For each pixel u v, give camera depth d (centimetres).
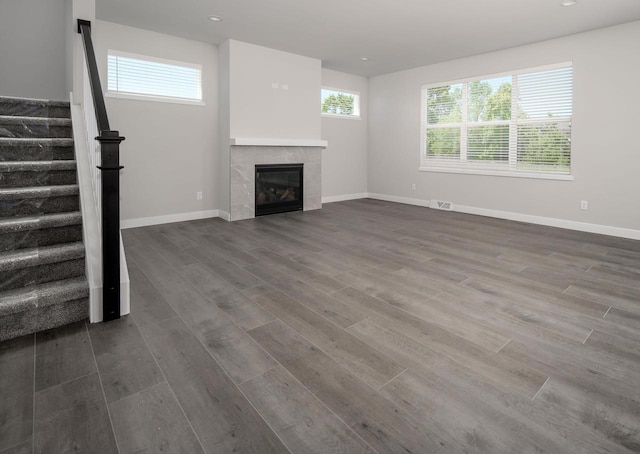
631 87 457
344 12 429
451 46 557
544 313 247
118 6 412
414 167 713
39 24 420
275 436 139
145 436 139
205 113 554
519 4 404
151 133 511
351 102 765
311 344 207
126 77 487
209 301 264
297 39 529
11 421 145
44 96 430
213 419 148
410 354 197
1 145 281
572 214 518
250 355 195
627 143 465
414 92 700
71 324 225
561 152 526
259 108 568
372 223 546
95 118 238
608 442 137
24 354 191
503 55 572
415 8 417
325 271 331
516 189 573
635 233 464
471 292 283
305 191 645
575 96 503
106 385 168
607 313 247
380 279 311
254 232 484
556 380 175
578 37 495
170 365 185
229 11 426
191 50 531
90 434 140
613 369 184
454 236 469
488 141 605
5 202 244
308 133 633
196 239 445
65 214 254
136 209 511
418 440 138
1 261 211
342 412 153
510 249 408
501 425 146
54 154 301
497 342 210
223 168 565
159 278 310
